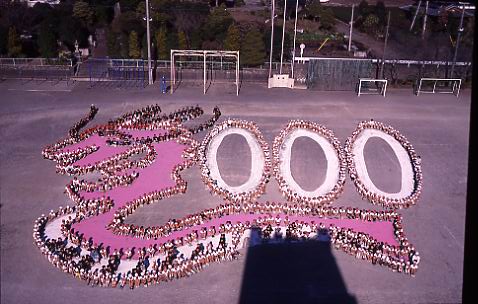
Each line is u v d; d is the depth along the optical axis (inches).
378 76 2965.1
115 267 1334.9
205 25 3230.8
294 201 1686.8
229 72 2940.5
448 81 2874.0
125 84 2790.4
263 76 2945.4
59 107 2426.2
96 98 2561.5
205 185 1780.3
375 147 2071.9
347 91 2783.0
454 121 2369.6
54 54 3036.4
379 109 2493.8
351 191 1772.9
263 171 1876.2
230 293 1258.0
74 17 3289.9
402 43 3506.4
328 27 3713.1
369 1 4505.4
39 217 1571.1
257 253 1414.9
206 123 2239.2
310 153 2010.3
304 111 2428.6
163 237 1477.6
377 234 1520.7
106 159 1925.4
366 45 3476.9
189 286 1285.7
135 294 1253.1
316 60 2748.5
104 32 3339.1
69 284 1282.0
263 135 2151.8
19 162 1915.6
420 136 2194.9
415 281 1321.4
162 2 3405.5
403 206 1680.6
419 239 1507.1
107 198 1660.9
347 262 1387.8
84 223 1542.8
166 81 2861.7
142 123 2222.0
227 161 1940.2
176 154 2000.5
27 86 2721.5
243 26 3356.3
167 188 1738.4
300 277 1321.4
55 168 1881.2
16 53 3024.1
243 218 1585.9
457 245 1482.5
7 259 1370.6
